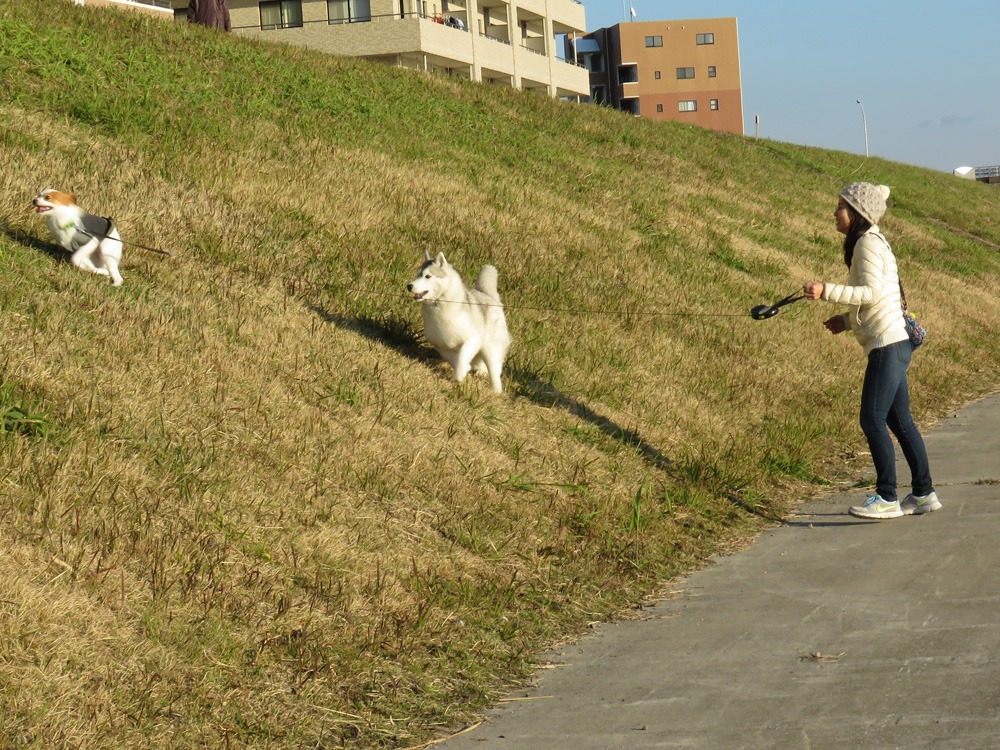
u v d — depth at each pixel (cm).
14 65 1277
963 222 3022
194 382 702
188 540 530
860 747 380
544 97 2548
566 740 412
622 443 860
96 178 1018
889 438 724
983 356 1551
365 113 1720
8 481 527
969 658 457
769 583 606
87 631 446
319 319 888
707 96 8569
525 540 650
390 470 677
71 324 716
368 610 525
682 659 494
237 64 1728
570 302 1173
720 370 1120
